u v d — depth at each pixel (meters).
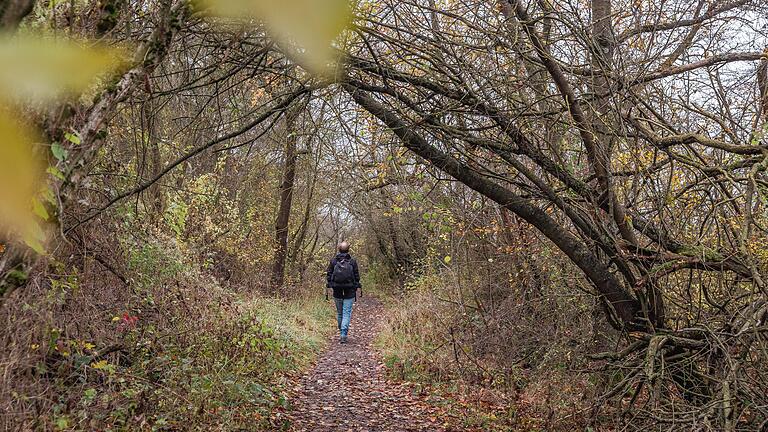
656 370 4.94
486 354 7.85
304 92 5.09
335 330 12.83
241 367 6.15
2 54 0.29
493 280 9.08
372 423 6.09
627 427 4.70
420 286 13.44
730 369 4.11
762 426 3.89
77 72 0.31
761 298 4.50
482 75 5.10
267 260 14.16
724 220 5.01
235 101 5.64
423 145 5.54
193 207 10.24
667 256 5.03
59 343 3.97
